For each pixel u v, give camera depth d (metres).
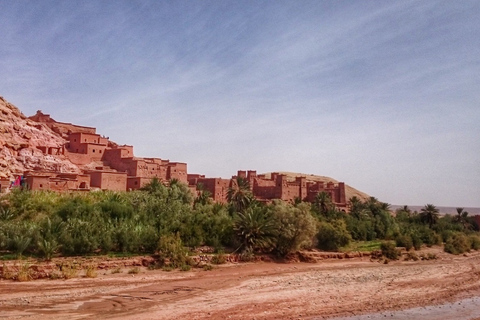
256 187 89.25
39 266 30.39
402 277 41.97
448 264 54.00
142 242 37.84
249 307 26.27
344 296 31.25
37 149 64.12
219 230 44.72
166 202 49.09
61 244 33.94
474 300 31.95
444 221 98.44
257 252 45.47
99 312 23.19
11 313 22.03
